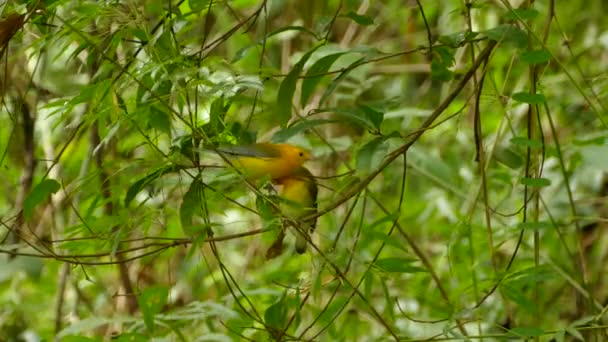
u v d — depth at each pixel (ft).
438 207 32.30
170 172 19.90
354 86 28.19
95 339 22.03
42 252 19.65
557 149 22.72
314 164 32.04
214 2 20.66
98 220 20.17
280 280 25.02
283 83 18.93
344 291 27.14
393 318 22.63
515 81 33.60
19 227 22.30
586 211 31.01
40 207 27.73
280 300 21.12
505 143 31.12
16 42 23.31
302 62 18.80
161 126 19.71
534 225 21.80
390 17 38.34
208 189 19.66
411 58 40.86
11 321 33.65
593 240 30.83
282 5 35.45
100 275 32.81
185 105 21.98
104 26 20.35
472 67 20.85
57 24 21.94
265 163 20.12
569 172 27.40
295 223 18.86
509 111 26.94
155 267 32.76
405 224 34.94
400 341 20.30
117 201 21.71
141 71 18.94
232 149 19.60
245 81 18.97
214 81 19.24
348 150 30.48
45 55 24.32
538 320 22.85
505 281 22.45
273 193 20.61
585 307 28.76
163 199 21.40
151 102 19.04
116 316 24.29
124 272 27.63
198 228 18.69
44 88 25.53
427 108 37.60
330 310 22.85
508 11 20.26
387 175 34.88
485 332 25.76
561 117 32.40
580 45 34.63
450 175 29.43
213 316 23.09
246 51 20.49
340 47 23.52
